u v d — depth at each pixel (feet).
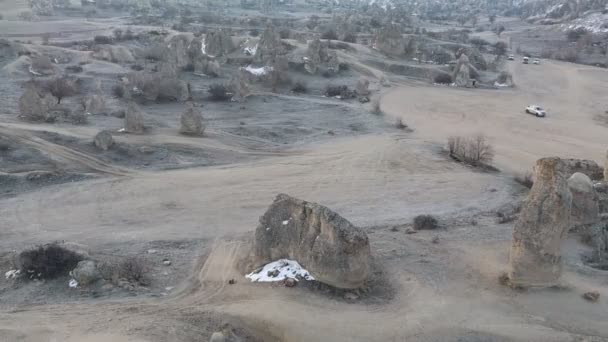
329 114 247.70
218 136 204.54
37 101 200.54
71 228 129.70
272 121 231.91
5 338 80.64
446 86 322.55
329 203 150.20
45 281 99.81
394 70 348.59
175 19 563.89
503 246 116.47
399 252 113.09
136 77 257.14
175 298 94.58
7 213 136.15
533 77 352.49
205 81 295.89
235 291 97.25
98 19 547.08
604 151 206.80
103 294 95.25
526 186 166.61
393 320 88.63
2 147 168.35
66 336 80.94
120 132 194.49
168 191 154.40
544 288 98.53
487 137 223.30
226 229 130.93
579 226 121.08
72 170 162.81
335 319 88.43
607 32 517.14
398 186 164.35
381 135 217.77
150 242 121.70
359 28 477.36
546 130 235.61
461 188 163.84
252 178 167.02
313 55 325.42
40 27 449.89
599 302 94.53
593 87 323.78
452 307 92.63
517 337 84.94
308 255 99.66
